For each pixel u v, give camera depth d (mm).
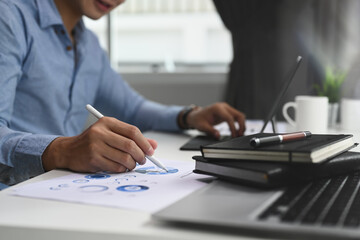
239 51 2340
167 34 3219
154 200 558
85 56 1406
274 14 2311
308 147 617
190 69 2852
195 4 2957
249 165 605
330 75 1542
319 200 508
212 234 426
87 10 1312
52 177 703
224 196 534
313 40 2307
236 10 2332
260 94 2316
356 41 2285
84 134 769
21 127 1191
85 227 449
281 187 581
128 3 3006
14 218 480
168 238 423
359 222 419
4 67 1029
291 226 409
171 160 866
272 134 778
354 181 624
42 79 1206
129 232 433
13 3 1144
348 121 1376
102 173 736
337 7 2299
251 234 425
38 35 1205
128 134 760
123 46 3230
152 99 2664
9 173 826
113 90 1596
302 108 1196
